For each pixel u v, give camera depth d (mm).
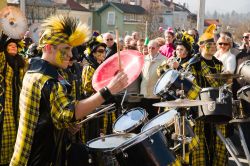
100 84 3533
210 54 5086
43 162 2781
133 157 3242
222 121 4812
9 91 4781
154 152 3264
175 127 3971
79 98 4867
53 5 34562
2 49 4809
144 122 4316
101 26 46594
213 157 5027
